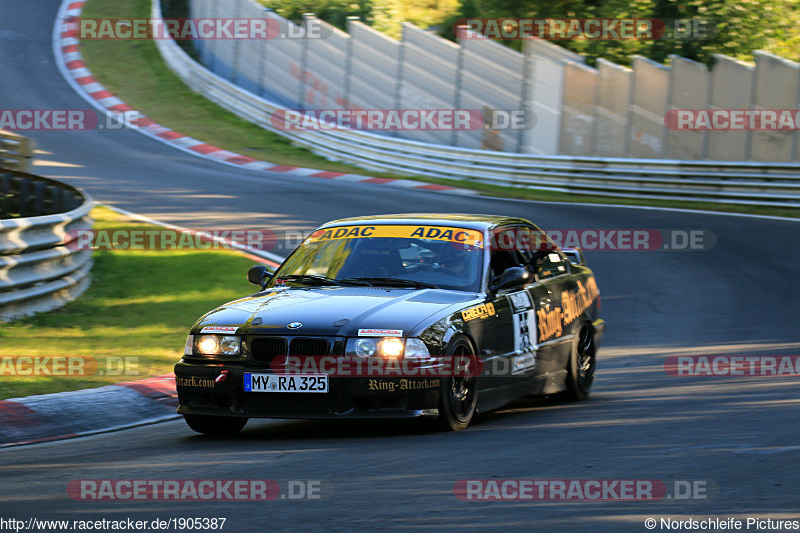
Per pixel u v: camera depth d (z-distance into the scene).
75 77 119.25
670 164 74.19
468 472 16.36
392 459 17.56
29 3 151.62
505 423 21.80
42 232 36.59
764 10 102.75
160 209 65.12
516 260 24.52
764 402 23.36
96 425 23.06
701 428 20.25
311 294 21.92
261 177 82.50
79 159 85.94
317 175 85.69
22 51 127.56
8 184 47.62
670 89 80.12
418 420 20.95
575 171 79.00
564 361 25.23
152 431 22.28
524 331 23.27
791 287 44.09
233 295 41.81
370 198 71.69
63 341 32.09
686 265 50.56
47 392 24.98
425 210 65.88
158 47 130.38
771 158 73.56
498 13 113.00
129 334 33.88
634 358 31.86
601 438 19.41
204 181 78.69
